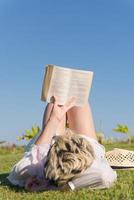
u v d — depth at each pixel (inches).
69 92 104.4
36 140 101.7
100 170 93.8
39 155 99.6
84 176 93.0
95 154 95.6
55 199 89.1
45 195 92.8
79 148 89.7
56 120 102.0
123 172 123.3
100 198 88.2
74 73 104.3
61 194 92.6
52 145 89.7
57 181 91.7
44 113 106.1
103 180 94.4
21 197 93.4
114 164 126.8
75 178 93.0
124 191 93.8
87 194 91.1
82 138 91.0
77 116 110.1
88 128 110.3
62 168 88.7
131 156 128.3
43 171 97.4
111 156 128.6
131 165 126.8
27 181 98.8
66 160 88.7
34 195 94.2
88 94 105.7
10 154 275.0
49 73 103.8
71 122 110.7
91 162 90.7
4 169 155.1
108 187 96.7
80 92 105.0
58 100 103.7
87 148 90.7
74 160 88.6
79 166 89.3
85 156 89.7
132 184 104.4
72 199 88.4
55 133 101.6
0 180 116.1
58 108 103.0
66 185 94.0
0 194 97.2
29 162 99.8
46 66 104.0
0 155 262.8
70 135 90.9
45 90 104.0
